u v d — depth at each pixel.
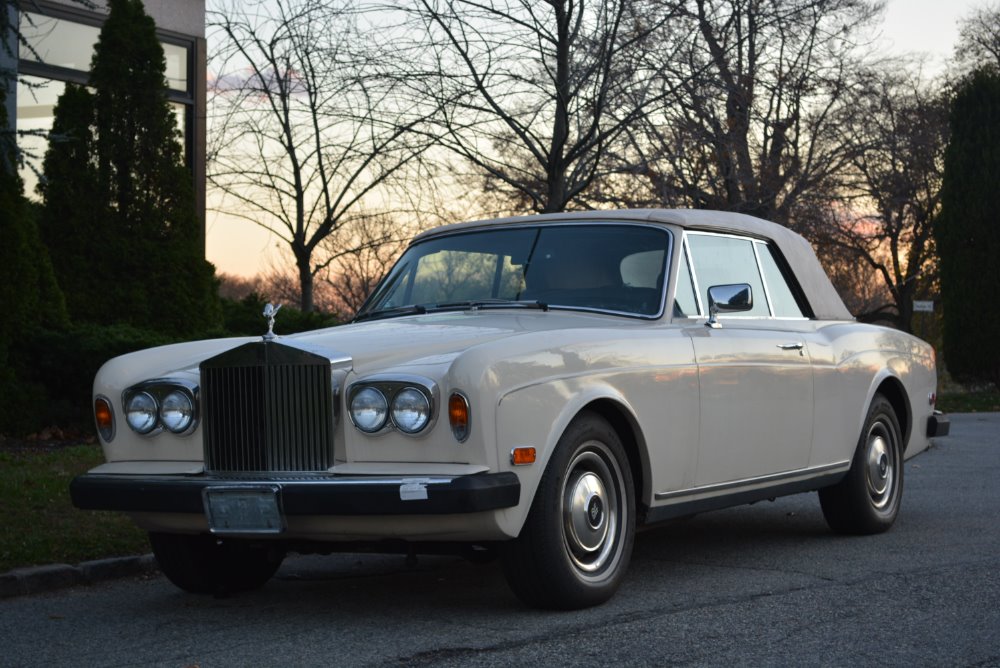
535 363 4.59
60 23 15.87
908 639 4.25
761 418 5.87
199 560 5.35
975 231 24.36
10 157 8.67
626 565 5.01
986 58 38.09
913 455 7.46
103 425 5.05
